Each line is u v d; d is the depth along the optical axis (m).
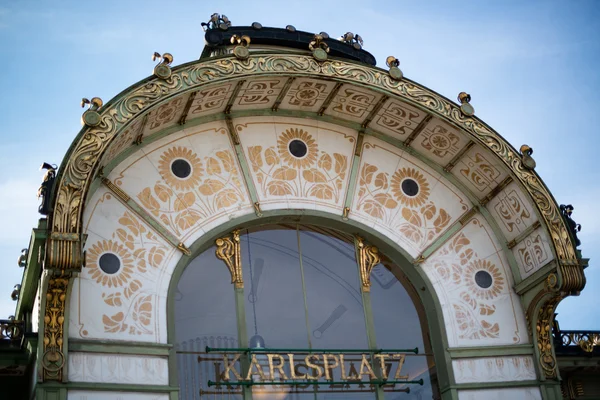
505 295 20.75
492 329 20.31
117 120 17.17
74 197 16.36
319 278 20.02
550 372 20.00
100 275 17.70
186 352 18.20
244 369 18.39
